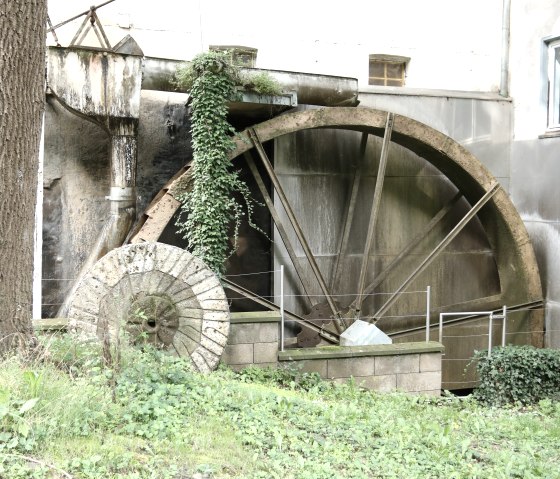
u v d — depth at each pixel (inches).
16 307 244.7
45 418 191.0
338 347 395.9
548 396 422.6
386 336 434.9
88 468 174.1
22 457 172.6
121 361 255.3
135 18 465.4
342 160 504.4
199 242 404.8
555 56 509.0
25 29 235.0
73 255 441.4
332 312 470.0
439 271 526.6
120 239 404.5
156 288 335.9
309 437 237.8
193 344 341.7
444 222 528.1
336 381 384.2
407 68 532.4
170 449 198.2
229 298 471.2
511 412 384.8
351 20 514.6
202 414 238.1
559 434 323.0
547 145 504.1
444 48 536.1
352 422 272.2
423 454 244.2
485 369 425.1
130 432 204.1
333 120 446.3
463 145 531.2
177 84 410.9
